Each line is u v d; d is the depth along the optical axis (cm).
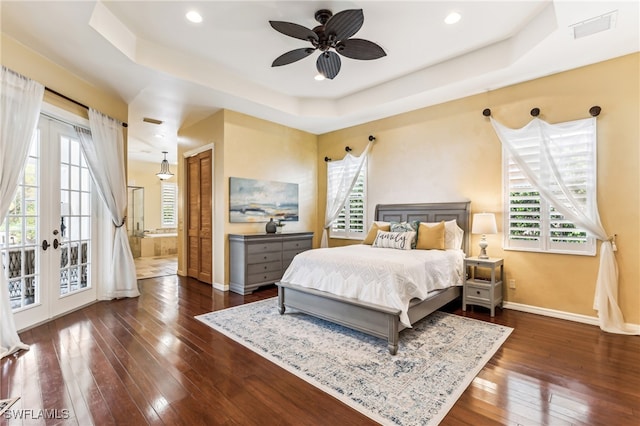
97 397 200
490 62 354
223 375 228
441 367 240
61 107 339
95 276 411
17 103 278
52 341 284
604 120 328
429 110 467
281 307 367
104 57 318
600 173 329
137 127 579
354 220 565
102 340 288
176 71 364
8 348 259
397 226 440
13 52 283
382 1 274
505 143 390
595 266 335
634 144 312
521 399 198
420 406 192
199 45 348
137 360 250
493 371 234
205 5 278
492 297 362
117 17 296
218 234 495
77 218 382
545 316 361
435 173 460
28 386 211
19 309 305
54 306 346
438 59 387
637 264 310
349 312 299
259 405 193
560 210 348
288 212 573
